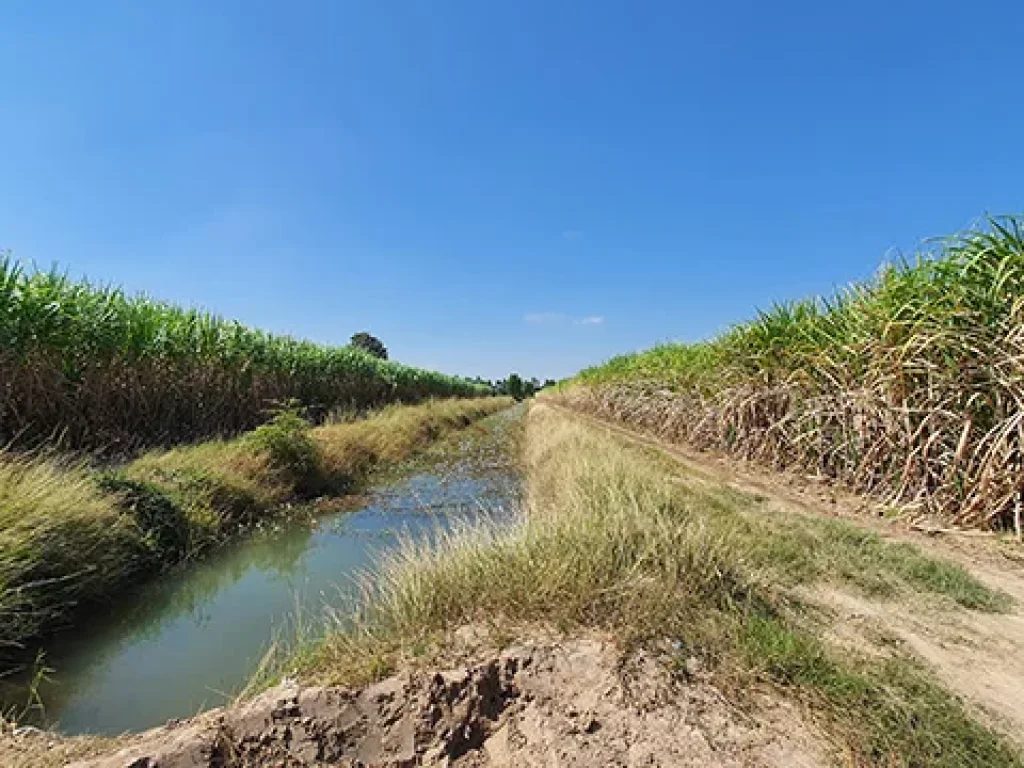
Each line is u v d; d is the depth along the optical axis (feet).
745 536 14.82
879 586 12.37
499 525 18.30
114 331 34.14
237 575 19.66
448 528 24.91
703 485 22.18
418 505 29.66
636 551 12.16
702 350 38.91
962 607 11.60
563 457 30.12
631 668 8.96
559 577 11.17
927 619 11.05
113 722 10.87
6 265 28.04
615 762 7.38
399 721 8.13
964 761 7.00
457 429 77.20
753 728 7.80
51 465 19.12
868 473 20.47
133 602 16.99
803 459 25.26
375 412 72.38
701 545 12.10
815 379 24.36
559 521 13.94
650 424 48.01
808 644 9.34
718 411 33.99
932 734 7.39
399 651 9.78
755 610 10.73
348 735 8.04
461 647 9.77
